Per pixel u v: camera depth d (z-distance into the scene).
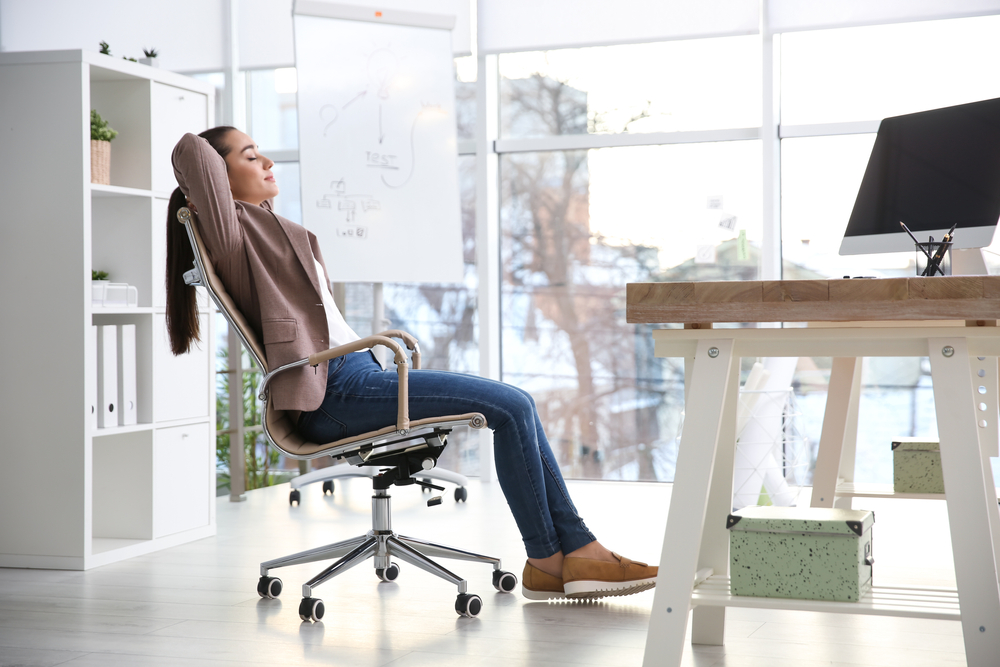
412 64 3.93
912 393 4.01
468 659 1.74
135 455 2.88
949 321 1.69
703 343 1.34
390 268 3.85
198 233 2.03
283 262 2.08
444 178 3.94
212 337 3.12
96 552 2.67
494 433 2.09
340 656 1.77
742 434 3.43
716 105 4.16
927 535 2.92
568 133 4.36
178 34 4.57
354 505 3.66
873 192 2.09
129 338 2.82
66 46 4.66
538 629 1.94
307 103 3.77
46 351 2.67
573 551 2.13
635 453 4.34
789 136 4.07
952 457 1.22
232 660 1.76
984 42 3.87
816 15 3.89
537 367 4.45
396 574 2.42
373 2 4.20
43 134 2.67
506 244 4.46
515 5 4.18
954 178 1.96
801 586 1.35
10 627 2.01
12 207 2.70
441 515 3.38
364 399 2.04
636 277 4.31
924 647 1.77
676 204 4.24
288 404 1.96
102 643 1.88
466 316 4.52
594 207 4.35
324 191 3.77
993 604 1.19
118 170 2.93
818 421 4.09
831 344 1.30
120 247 2.93
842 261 4.08
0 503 2.68
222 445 4.34
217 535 3.09
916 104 3.96
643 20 4.05
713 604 1.35
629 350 4.34
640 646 1.80
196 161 1.96
